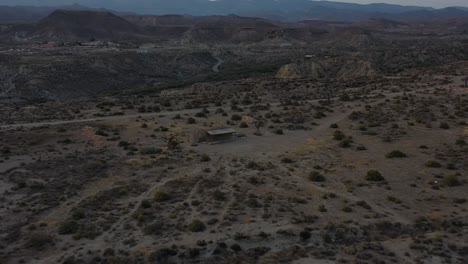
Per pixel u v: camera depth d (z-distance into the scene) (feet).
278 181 190.70
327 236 139.03
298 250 132.16
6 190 186.70
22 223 156.04
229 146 252.01
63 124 299.99
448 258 126.93
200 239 139.44
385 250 131.44
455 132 264.31
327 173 200.95
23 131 280.10
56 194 182.19
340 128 285.84
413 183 186.19
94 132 276.00
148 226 148.97
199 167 213.46
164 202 170.81
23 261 130.52
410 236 140.36
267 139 265.95
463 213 155.84
